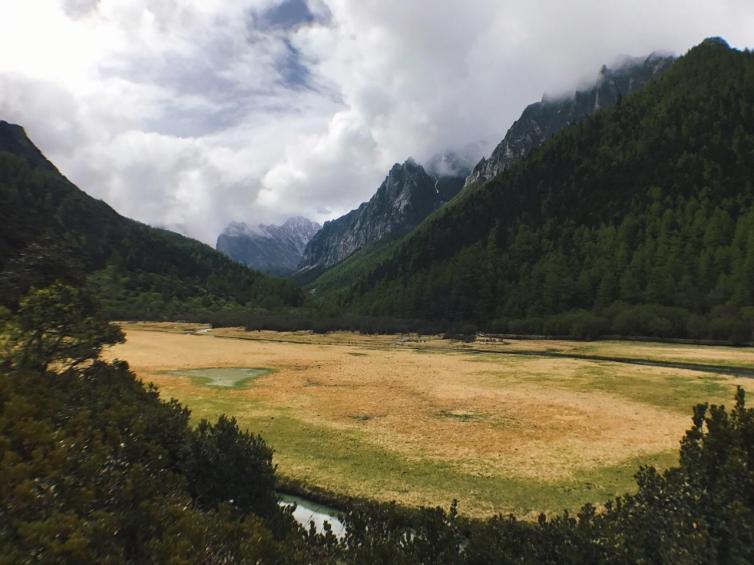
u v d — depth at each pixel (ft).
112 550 29.14
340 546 44.39
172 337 391.04
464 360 289.53
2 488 30.07
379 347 378.12
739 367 241.14
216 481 56.90
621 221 616.39
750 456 35.73
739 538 31.50
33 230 272.92
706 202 549.95
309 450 108.47
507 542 41.78
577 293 507.30
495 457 105.70
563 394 178.29
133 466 40.70
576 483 90.94
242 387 187.73
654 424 134.41
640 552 35.42
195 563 31.35
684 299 410.31
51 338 78.13
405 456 105.70
